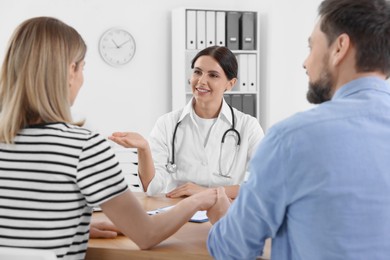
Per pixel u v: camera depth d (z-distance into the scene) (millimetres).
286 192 1107
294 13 5012
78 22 4742
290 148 1088
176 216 1455
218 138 2559
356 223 1074
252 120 2617
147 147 2154
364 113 1104
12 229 1226
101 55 4828
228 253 1238
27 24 1279
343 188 1067
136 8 4922
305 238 1107
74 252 1301
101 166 1256
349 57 1134
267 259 1354
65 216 1243
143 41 4969
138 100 4992
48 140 1237
